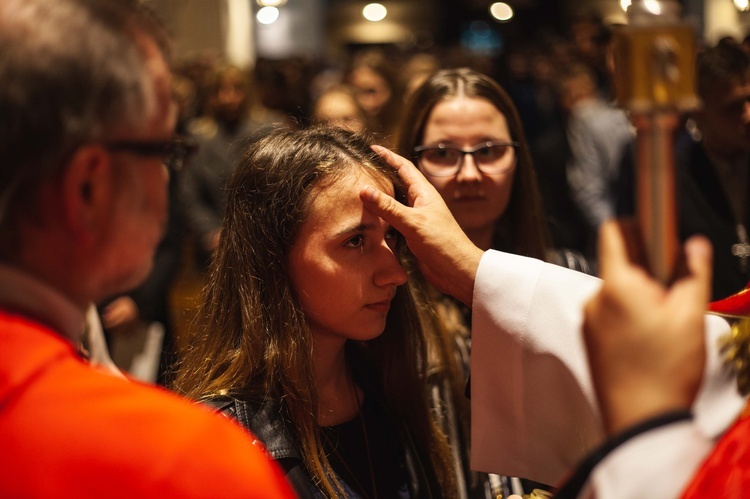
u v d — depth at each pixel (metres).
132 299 4.04
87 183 0.83
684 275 0.80
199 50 8.80
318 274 1.45
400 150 2.23
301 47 13.18
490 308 1.53
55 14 0.80
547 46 10.74
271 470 0.84
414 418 1.64
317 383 1.52
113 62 0.82
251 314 1.47
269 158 1.50
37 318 0.84
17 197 0.81
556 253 2.37
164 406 0.82
